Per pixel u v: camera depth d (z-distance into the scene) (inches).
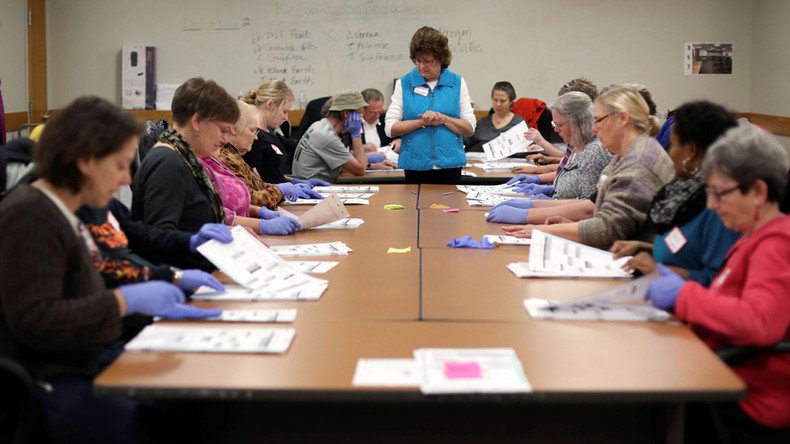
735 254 73.0
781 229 67.9
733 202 69.6
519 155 247.0
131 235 92.4
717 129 83.8
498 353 61.5
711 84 279.1
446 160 183.5
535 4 275.0
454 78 182.4
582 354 62.4
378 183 207.2
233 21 277.4
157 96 281.4
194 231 101.9
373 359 61.4
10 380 64.9
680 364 60.2
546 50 277.4
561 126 141.9
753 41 275.0
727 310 65.8
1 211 63.8
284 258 99.6
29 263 62.4
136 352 63.0
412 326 70.2
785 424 68.9
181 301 70.2
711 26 275.6
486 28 276.2
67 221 65.7
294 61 279.1
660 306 70.9
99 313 63.6
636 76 278.8
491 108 274.5
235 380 57.3
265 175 167.3
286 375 58.2
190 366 60.1
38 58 276.2
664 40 276.7
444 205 147.5
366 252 103.3
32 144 75.6
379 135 272.7
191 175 101.3
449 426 66.7
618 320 71.2
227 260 85.6
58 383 66.3
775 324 65.7
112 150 64.5
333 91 280.8
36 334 63.3
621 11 275.1
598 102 106.2
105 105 65.6
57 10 279.1
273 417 67.7
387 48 277.3
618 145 106.4
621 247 95.4
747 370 69.9
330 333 68.2
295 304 77.5
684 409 68.1
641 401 55.3
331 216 121.3
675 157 87.7
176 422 68.3
